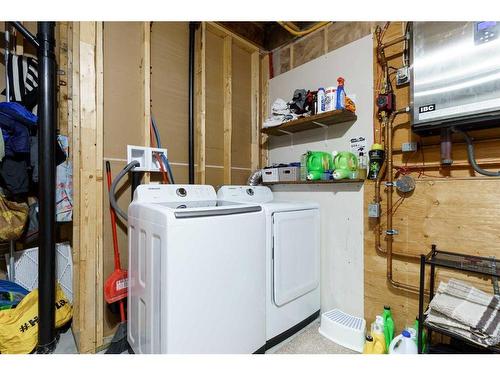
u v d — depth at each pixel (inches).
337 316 79.1
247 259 59.9
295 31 98.3
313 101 88.2
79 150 69.6
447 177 66.1
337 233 87.6
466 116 56.8
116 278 70.1
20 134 69.6
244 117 113.0
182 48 93.1
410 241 71.7
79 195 69.9
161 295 48.7
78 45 69.6
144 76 79.0
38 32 66.1
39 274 65.6
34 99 80.3
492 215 59.5
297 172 93.0
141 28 80.9
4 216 72.2
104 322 72.3
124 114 78.1
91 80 69.7
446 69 59.5
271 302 69.6
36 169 71.9
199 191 77.9
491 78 54.1
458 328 52.5
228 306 56.0
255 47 113.3
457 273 64.3
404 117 74.2
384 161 75.8
